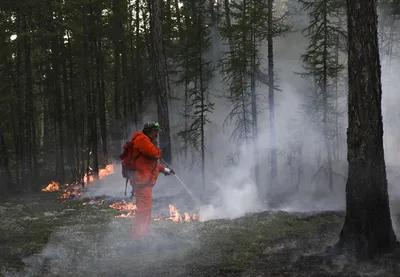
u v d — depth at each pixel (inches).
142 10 914.1
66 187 792.9
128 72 887.1
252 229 294.2
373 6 201.0
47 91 872.3
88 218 379.6
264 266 193.6
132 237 261.0
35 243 264.8
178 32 842.2
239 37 653.3
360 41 201.2
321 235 253.3
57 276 195.2
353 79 205.2
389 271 173.6
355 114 204.1
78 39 805.9
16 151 858.1
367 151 200.2
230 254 221.5
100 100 887.1
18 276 194.9
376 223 198.2
